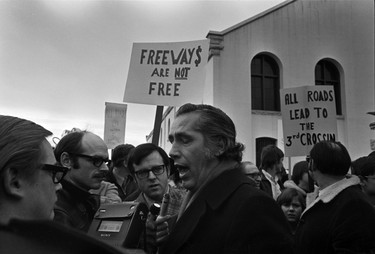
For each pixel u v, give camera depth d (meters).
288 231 1.44
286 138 5.54
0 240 0.41
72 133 2.32
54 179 1.14
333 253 2.27
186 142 1.70
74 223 2.08
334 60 15.59
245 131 13.95
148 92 4.40
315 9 15.59
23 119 1.10
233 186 1.57
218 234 1.45
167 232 1.86
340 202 2.30
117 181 4.28
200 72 4.26
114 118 7.86
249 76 14.31
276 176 5.60
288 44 15.03
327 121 5.35
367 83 15.66
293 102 5.53
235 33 14.37
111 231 1.85
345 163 2.49
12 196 1.00
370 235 2.12
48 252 0.41
